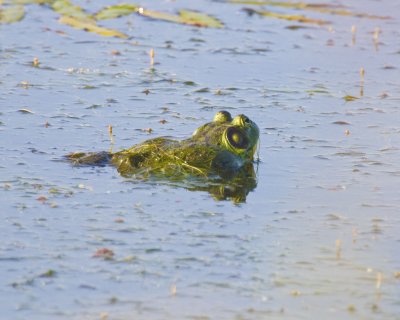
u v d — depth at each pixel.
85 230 23.66
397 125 34.88
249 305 19.91
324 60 45.66
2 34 47.97
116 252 22.31
